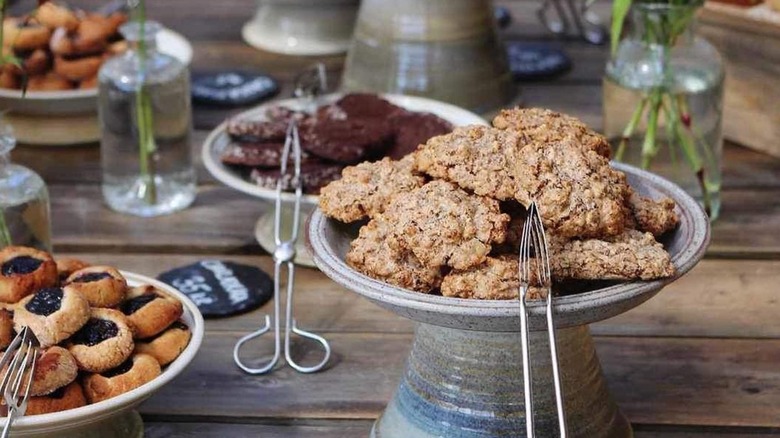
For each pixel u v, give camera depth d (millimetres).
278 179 1467
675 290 1457
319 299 1446
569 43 2107
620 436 1219
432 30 1738
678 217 1201
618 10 1476
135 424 1250
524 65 1971
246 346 1370
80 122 1774
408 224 1131
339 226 1217
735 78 1734
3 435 1136
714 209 1570
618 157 1567
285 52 2062
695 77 1519
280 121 1547
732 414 1275
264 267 1504
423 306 1087
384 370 1334
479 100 1771
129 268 1503
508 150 1160
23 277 1235
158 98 1596
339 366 1341
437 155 1166
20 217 1418
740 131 1750
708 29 1741
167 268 1502
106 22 1817
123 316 1215
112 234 1573
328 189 1210
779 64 1683
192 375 1327
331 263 1142
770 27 1672
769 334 1384
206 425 1267
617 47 1552
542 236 1096
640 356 1354
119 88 1588
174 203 1625
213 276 1469
